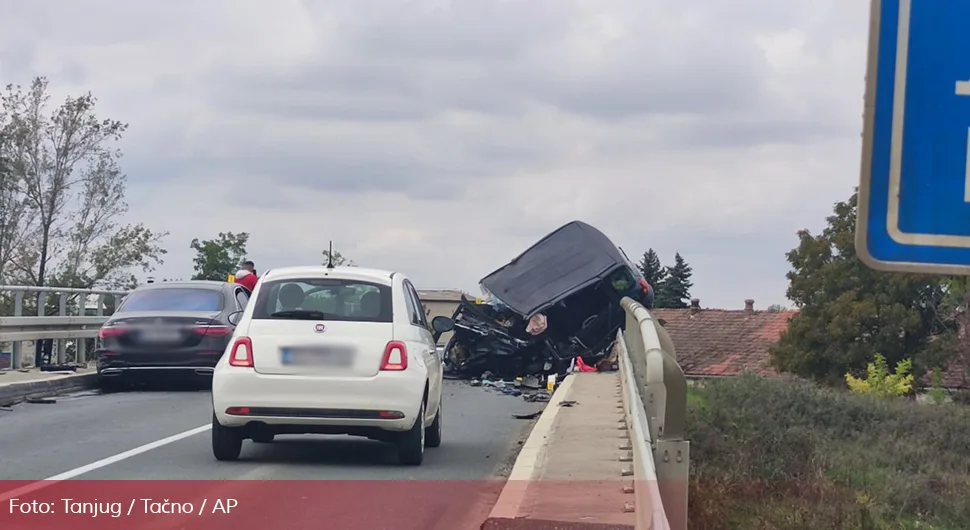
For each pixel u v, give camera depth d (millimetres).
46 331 17078
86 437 10711
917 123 2588
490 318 20672
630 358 10625
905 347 33938
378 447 10719
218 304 15852
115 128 33250
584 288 20219
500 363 20516
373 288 9578
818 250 36406
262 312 9312
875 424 15336
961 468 12922
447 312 34594
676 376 4863
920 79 2588
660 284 74438
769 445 12062
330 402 8922
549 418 11812
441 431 11750
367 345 9078
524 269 21078
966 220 2568
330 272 9688
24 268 31953
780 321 47656
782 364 37000
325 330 9109
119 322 15188
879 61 2602
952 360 31547
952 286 21438
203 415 12641
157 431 11195
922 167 2582
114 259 32906
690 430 11703
